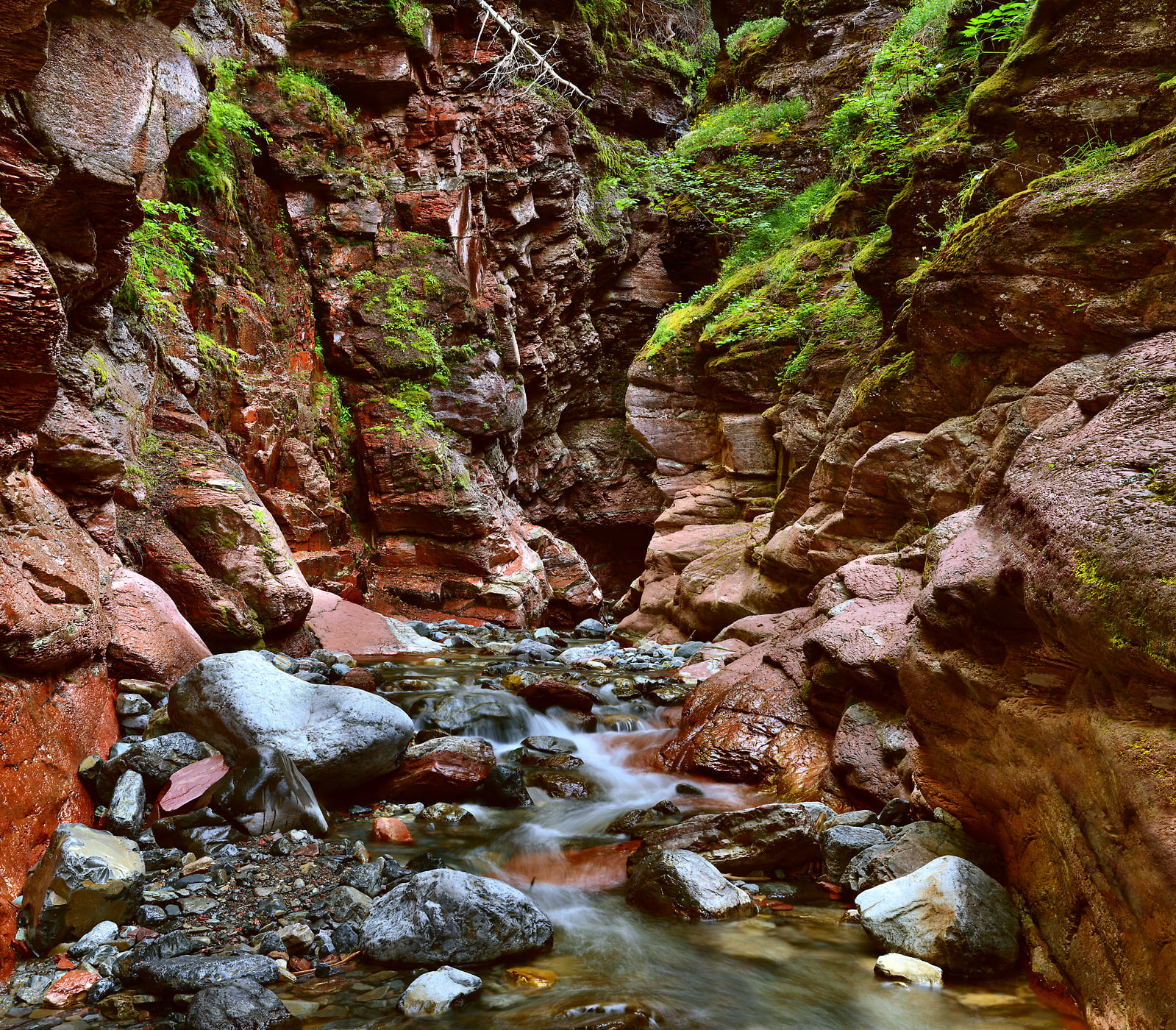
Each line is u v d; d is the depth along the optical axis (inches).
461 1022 119.2
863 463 289.4
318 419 523.8
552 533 700.7
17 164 187.2
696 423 539.8
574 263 665.0
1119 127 227.6
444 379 561.0
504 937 138.3
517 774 211.3
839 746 197.8
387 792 209.6
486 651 391.9
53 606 175.6
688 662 344.2
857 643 208.4
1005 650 140.2
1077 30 237.3
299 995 125.5
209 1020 115.0
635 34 767.7
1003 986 129.9
